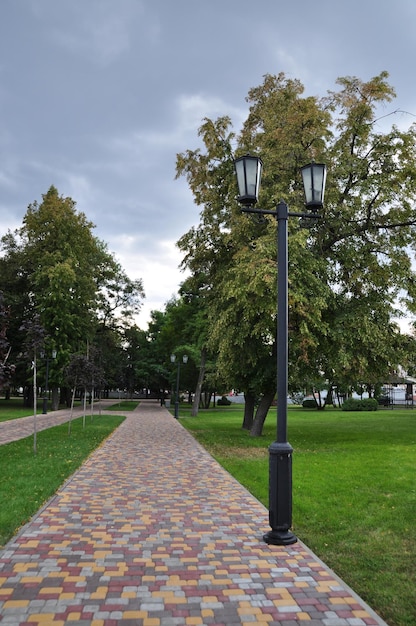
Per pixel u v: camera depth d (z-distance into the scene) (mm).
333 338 16625
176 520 7113
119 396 85625
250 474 10906
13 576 4938
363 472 11031
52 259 40219
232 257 17562
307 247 17219
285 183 16875
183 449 15375
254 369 19500
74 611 4195
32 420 29297
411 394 60719
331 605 4398
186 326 38844
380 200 17750
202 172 19047
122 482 9859
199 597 4520
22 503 7789
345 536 6578
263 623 4051
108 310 55344
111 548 5836
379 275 17766
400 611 4383
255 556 5641
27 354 14523
